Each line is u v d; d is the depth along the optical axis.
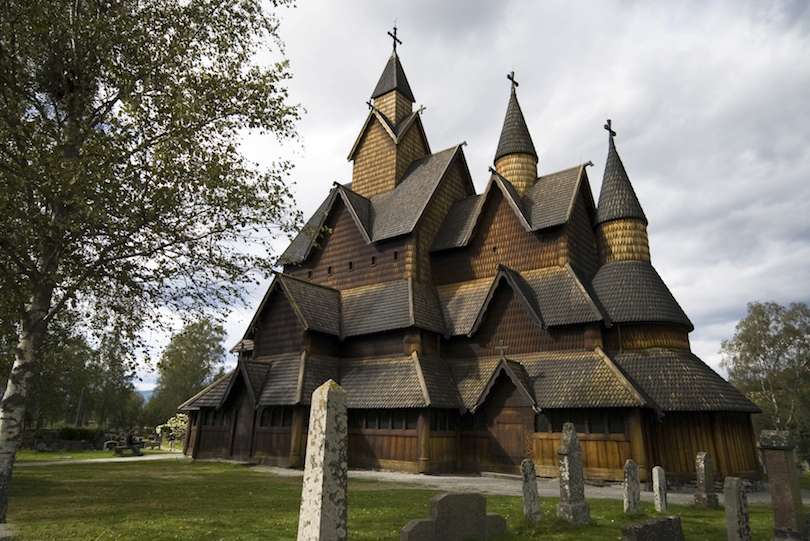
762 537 12.16
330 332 30.66
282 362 30.25
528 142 34.84
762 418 59.75
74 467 26.52
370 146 38.88
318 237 36.38
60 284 13.89
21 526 11.20
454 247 32.31
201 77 16.09
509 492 19.55
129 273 14.80
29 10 13.59
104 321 15.85
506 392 26.17
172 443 52.03
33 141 12.95
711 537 11.87
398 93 39.56
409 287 30.59
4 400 12.41
